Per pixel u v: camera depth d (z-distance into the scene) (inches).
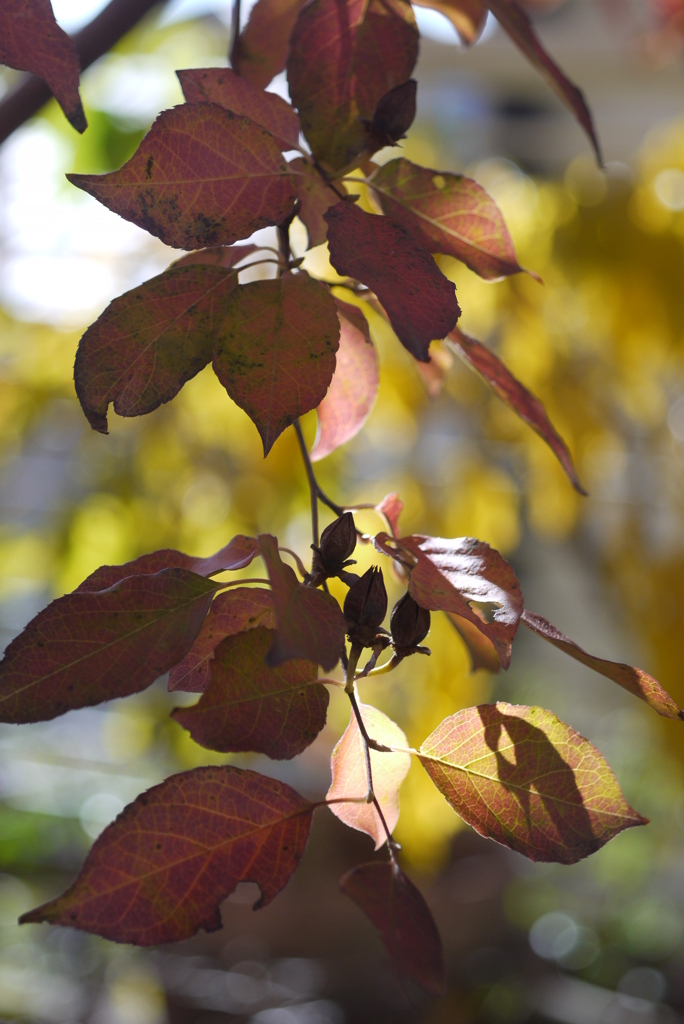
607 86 132.9
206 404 80.2
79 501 83.7
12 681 19.5
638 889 125.7
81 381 20.4
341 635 19.2
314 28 22.0
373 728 21.2
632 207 79.0
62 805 138.9
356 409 24.7
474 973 103.4
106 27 27.6
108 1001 102.3
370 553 63.4
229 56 24.8
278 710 20.1
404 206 22.4
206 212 20.7
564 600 134.0
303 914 99.1
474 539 20.7
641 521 90.0
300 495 79.7
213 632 21.0
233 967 101.8
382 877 19.7
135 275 76.9
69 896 19.2
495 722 20.9
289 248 21.5
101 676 19.6
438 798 72.0
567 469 24.0
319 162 21.8
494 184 86.8
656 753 108.2
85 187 20.4
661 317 78.6
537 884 126.0
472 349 24.1
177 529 81.5
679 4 86.0
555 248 79.8
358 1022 94.0
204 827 19.6
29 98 27.2
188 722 19.8
